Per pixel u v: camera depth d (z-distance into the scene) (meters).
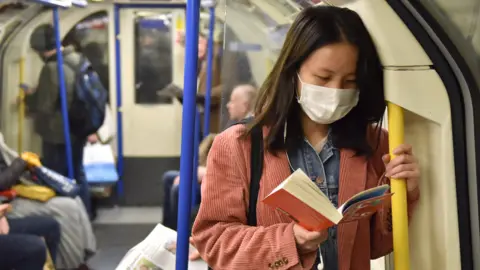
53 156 5.78
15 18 4.88
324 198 1.06
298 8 2.78
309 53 1.23
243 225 1.30
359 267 1.37
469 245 1.24
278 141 1.33
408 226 1.30
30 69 5.79
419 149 1.26
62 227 4.34
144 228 6.03
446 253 1.25
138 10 6.70
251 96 3.25
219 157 1.36
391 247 1.42
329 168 1.36
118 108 6.84
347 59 1.21
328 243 1.34
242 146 1.35
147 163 6.97
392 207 1.25
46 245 4.03
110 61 6.77
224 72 3.58
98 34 6.70
